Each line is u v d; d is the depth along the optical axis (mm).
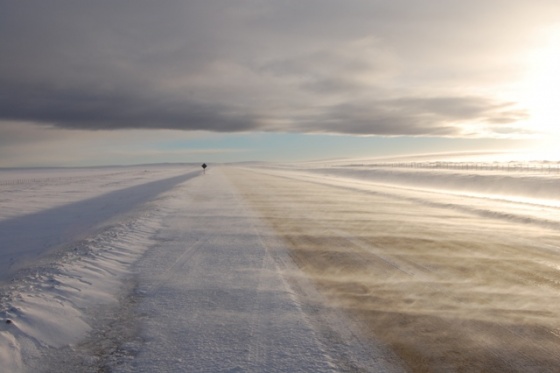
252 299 7430
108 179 69375
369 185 40031
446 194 29234
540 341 5660
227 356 5281
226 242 12633
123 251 11398
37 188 45250
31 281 8352
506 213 17984
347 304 7129
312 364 5047
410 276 8797
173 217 18188
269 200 25469
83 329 6277
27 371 5023
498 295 7527
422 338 5766
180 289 8070
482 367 4973
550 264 9680
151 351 5469
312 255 10844
